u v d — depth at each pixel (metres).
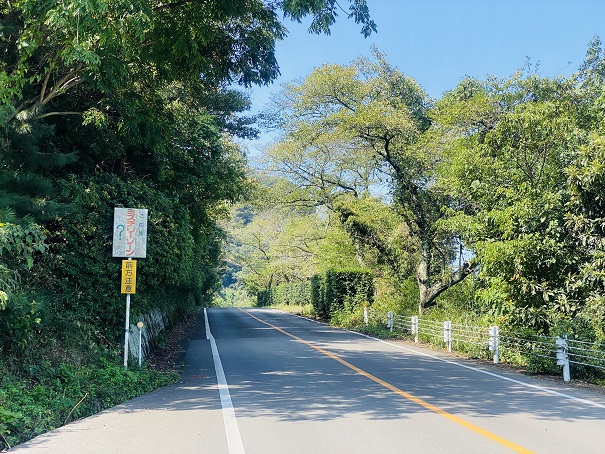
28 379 8.61
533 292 12.94
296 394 9.48
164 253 13.98
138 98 12.36
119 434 6.75
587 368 11.83
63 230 11.80
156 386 10.56
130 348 13.05
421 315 23.59
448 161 20.16
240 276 86.44
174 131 17.67
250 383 10.77
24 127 9.53
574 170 12.29
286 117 28.00
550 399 9.17
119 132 13.13
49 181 10.10
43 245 8.36
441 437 6.51
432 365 13.70
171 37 11.17
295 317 38.28
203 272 40.50
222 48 13.04
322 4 10.64
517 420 7.46
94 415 7.94
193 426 7.13
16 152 9.91
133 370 11.40
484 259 13.67
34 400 7.74
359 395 9.38
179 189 20.55
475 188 15.61
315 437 6.50
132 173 16.09
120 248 12.00
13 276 9.33
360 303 30.12
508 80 19.83
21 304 8.32
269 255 52.91
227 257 72.12
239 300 107.19
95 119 11.65
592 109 16.67
